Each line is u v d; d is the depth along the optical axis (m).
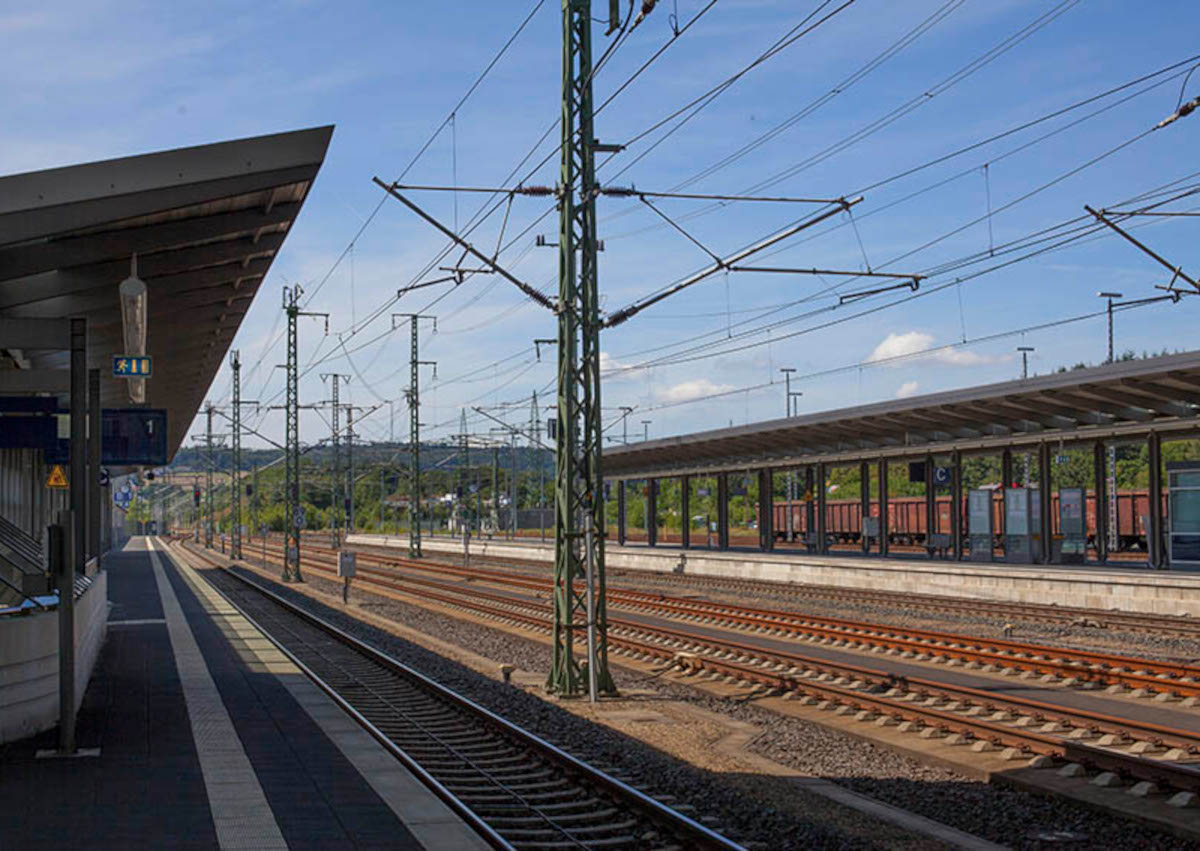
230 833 9.25
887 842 10.23
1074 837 10.16
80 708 15.72
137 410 34.59
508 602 36.44
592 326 18.80
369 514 144.12
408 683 19.94
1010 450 38.94
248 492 82.44
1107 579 29.80
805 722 16.05
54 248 16.58
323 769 11.72
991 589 33.53
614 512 123.38
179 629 28.09
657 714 17.14
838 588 37.94
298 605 39.25
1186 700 16.12
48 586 14.33
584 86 18.14
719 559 48.09
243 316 32.44
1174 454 80.44
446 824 9.57
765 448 48.12
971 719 14.23
